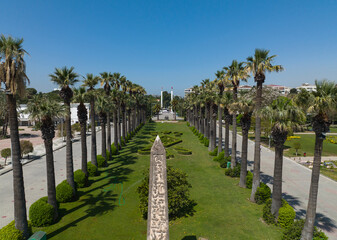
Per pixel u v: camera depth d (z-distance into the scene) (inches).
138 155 1466.5
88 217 661.3
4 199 796.6
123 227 610.2
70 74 776.9
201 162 1316.4
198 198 804.0
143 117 3577.8
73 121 3270.2
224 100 1144.8
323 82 499.2
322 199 826.2
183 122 4087.1
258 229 604.7
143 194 666.2
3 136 2202.3
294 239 542.0
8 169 1138.7
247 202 774.5
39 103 631.8
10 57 502.6
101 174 1064.8
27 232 539.2
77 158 1405.0
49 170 630.5
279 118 607.8
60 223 626.2
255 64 745.6
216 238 561.9
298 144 1552.7
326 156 1537.9
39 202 618.5
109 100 1294.3
